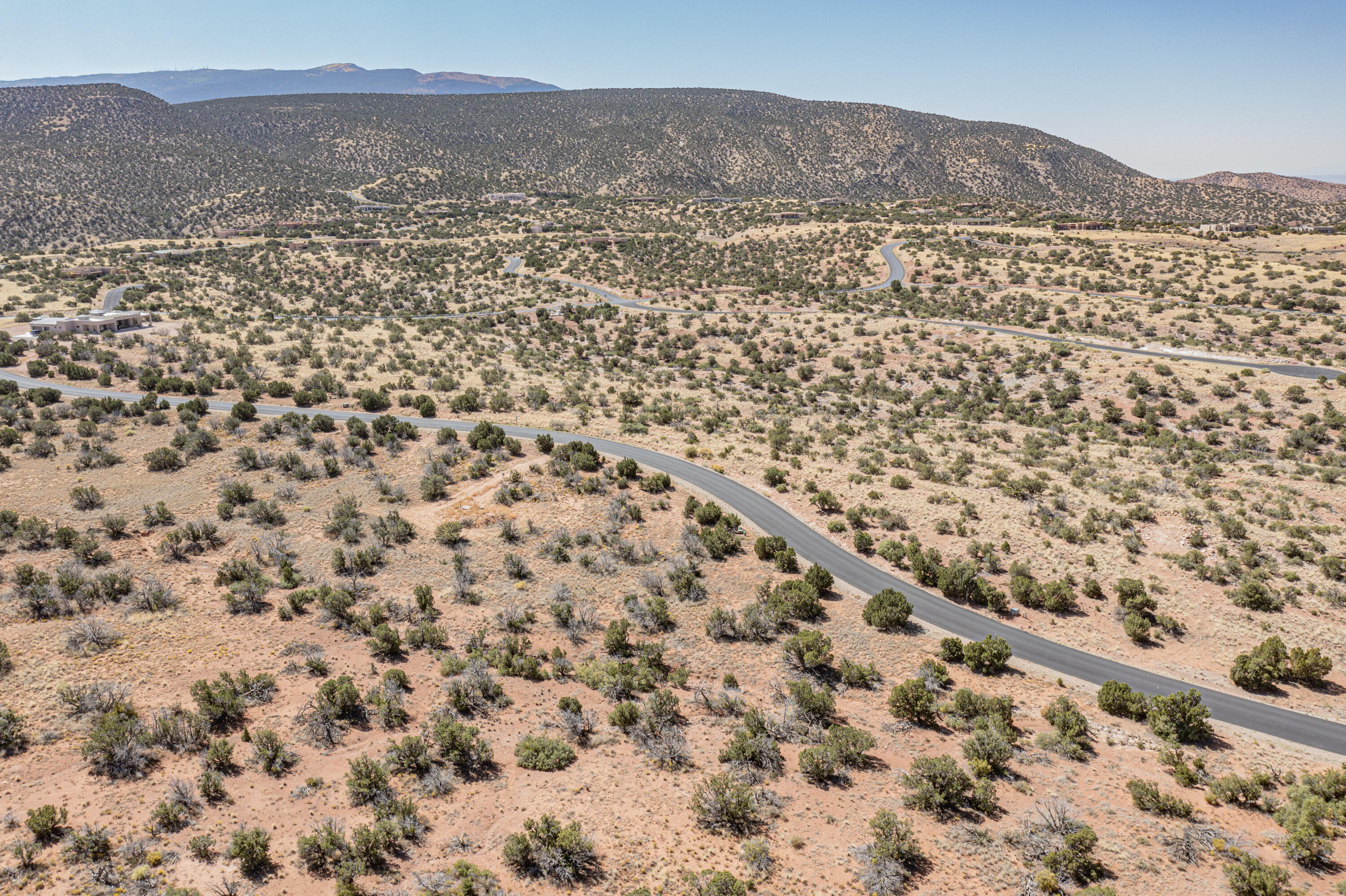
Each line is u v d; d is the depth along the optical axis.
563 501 62.91
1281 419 87.69
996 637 43.25
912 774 31.45
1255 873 24.66
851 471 73.81
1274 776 33.12
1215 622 47.88
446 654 41.53
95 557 48.06
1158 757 34.44
